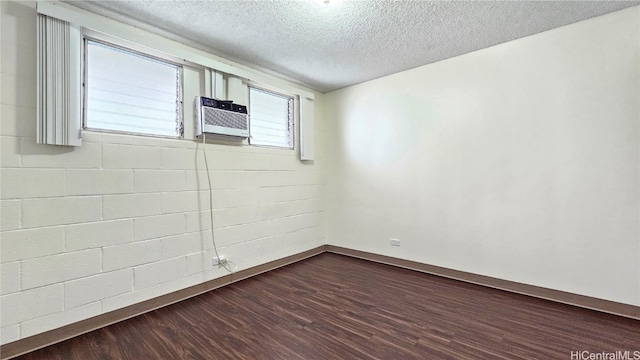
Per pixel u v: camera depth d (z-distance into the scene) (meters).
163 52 2.53
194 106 2.77
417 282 3.07
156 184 2.50
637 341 1.93
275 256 3.59
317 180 4.25
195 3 2.11
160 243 2.52
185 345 1.93
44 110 1.91
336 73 3.60
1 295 1.78
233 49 2.88
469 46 2.88
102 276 2.19
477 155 3.00
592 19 2.37
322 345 1.92
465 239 3.09
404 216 3.57
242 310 2.44
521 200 2.74
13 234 1.83
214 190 2.94
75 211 2.07
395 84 3.62
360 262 3.83
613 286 2.31
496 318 2.26
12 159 1.83
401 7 2.17
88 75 2.18
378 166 3.80
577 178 2.46
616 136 2.29
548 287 2.60
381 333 2.06
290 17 2.30
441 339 1.98
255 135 3.42
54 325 1.97
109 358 1.80
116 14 2.24
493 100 2.88
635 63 2.21
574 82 2.46
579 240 2.45
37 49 1.89
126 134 2.33
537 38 2.63
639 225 2.21
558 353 1.81
